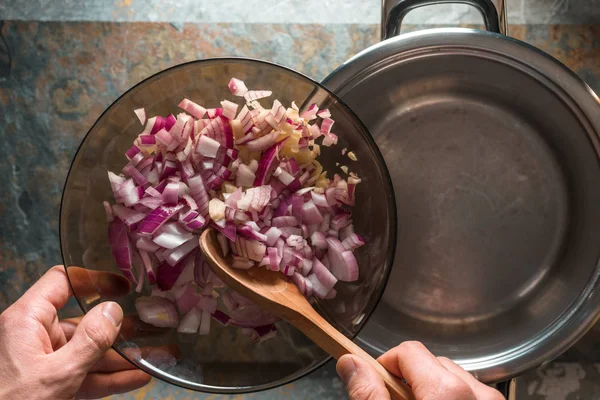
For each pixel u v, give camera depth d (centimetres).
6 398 60
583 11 94
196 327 72
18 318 66
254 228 66
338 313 72
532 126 88
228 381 77
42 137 96
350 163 75
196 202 68
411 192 89
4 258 94
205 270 69
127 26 95
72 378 62
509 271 89
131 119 72
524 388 92
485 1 78
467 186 89
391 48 77
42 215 95
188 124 69
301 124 71
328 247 72
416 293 89
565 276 87
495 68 82
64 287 71
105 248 70
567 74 78
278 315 65
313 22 95
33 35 96
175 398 92
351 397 59
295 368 77
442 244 89
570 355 92
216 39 95
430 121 89
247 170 69
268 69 73
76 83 95
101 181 71
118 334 68
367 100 85
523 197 89
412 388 60
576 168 87
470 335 87
